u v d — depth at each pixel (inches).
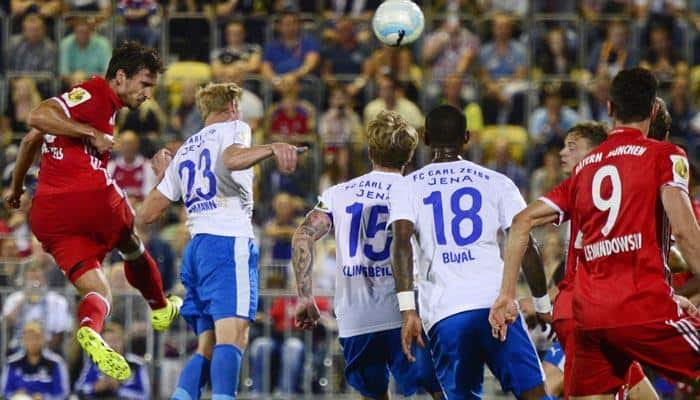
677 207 781.9
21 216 1706.4
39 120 924.6
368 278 966.4
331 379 1481.3
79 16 1996.8
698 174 1152.2
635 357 810.2
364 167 1831.9
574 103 1967.3
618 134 821.2
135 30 1983.3
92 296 950.4
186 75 1953.7
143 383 1435.8
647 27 2074.3
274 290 1492.4
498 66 2022.6
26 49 1953.7
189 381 957.8
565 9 2116.1
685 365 800.9
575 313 825.5
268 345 1467.8
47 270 1476.4
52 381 1424.7
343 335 974.4
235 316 939.3
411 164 1815.9
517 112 1961.1
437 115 916.6
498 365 882.1
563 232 1599.4
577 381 839.1
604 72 1964.8
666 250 808.9
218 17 1996.8
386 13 1078.4
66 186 951.0
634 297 797.2
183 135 1844.2
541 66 2031.3
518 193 901.8
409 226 895.1
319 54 1988.2
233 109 979.3
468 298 877.8
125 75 950.4
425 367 975.6
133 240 988.6
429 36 2036.2
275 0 2054.6
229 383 922.7
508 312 830.5
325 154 1838.1
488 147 1877.5
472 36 2041.1
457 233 890.1
